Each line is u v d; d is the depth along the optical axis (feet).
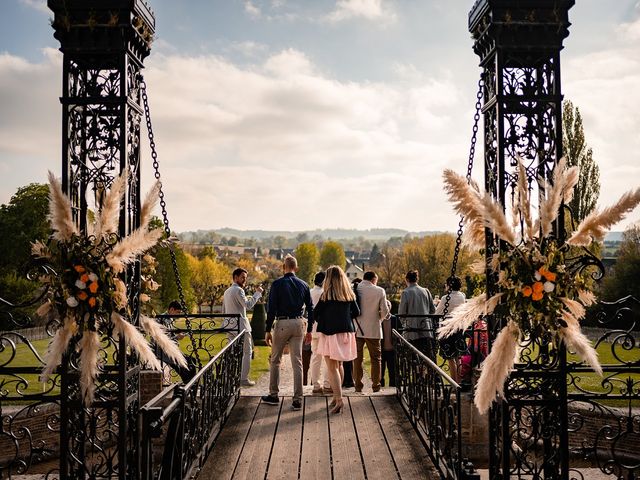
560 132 15.46
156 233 14.92
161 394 14.33
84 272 14.56
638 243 71.92
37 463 27.43
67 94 15.74
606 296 71.97
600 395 15.88
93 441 15.74
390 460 18.89
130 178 16.66
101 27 15.71
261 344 70.79
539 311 14.19
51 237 15.19
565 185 14.74
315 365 28.07
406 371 24.04
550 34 15.51
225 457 19.13
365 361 54.75
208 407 19.56
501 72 15.49
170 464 14.35
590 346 14.42
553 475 15.26
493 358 14.40
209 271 163.73
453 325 15.66
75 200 15.98
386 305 29.86
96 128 16.05
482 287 20.79
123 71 15.88
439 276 154.61
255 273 261.24
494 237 15.43
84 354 14.66
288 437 21.07
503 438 15.14
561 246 14.64
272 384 25.17
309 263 329.31
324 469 18.17
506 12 15.33
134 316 16.42
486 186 16.78
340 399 24.02
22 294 80.69
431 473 17.85
